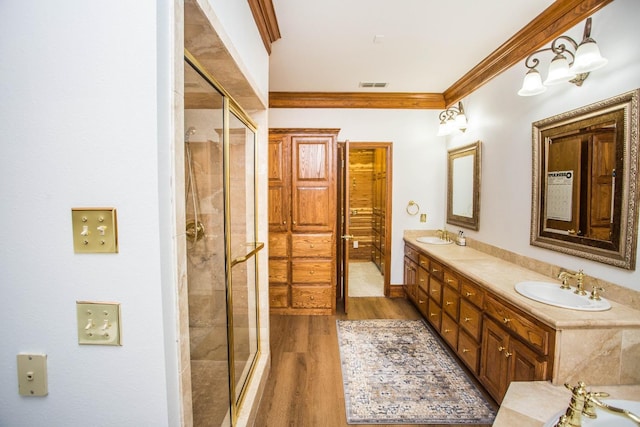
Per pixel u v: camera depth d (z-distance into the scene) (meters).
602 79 1.72
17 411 0.79
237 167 1.96
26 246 0.75
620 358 1.43
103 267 0.75
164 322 0.77
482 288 2.10
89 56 0.72
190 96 1.23
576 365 1.43
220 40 1.20
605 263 1.68
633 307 1.55
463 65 2.98
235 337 1.88
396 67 3.03
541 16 2.10
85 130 0.73
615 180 1.62
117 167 0.73
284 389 2.18
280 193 3.43
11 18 0.72
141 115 0.72
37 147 0.73
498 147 2.76
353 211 6.21
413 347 2.77
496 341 1.93
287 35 2.39
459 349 2.44
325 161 3.42
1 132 0.74
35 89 0.73
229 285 1.59
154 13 0.71
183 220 0.84
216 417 1.49
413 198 4.06
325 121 3.95
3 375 0.79
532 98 2.31
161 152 0.75
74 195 0.74
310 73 3.19
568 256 1.97
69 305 0.76
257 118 2.35
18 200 0.75
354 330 3.12
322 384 2.24
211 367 1.49
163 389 0.77
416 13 2.10
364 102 3.91
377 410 1.97
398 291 4.14
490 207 2.88
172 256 0.80
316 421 1.88
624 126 1.57
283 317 3.46
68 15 0.72
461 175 3.49
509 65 2.57
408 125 3.99
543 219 2.17
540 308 1.57
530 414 1.14
